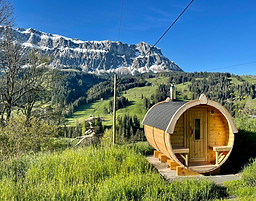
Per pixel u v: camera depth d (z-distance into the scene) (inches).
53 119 773.3
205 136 340.5
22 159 336.5
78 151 388.2
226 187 258.7
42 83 796.6
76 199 209.5
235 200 220.2
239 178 297.0
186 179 267.3
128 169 307.0
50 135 591.5
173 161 331.0
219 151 335.6
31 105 796.6
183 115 336.8
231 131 313.6
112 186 231.3
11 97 729.0
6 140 462.6
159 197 220.5
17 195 212.8
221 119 344.8
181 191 231.1
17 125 504.1
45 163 308.3
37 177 265.6
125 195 218.4
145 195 218.2
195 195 225.3
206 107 342.0
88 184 245.3
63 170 286.2
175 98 400.8
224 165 358.9
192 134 336.5
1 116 705.6
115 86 514.3
